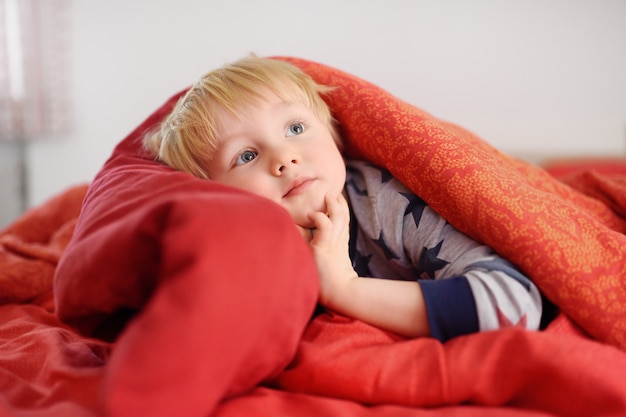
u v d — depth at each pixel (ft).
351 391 1.49
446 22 6.84
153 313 1.14
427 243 1.99
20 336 2.08
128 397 1.09
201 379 1.18
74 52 7.93
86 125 8.10
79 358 1.82
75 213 3.91
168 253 1.20
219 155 2.21
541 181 2.67
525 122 6.75
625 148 6.48
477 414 1.32
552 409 1.39
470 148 2.03
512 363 1.43
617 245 1.78
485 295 1.65
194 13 7.68
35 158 8.18
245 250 1.26
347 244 1.98
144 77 7.93
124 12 7.82
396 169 2.13
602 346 1.50
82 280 1.51
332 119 2.49
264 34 7.50
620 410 1.33
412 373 1.47
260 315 1.30
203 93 2.36
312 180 2.11
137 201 1.67
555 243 1.74
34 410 1.46
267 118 2.22
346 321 1.76
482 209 1.83
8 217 8.11
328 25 7.24
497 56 6.74
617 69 6.42
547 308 1.92
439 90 6.97
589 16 6.41
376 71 7.14
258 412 1.37
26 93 7.66
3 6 7.50
